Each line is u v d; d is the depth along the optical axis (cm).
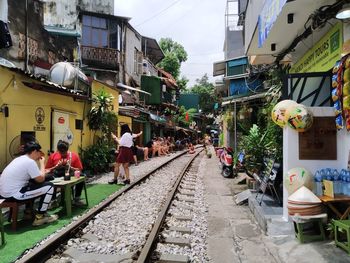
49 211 853
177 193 1185
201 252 619
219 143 4209
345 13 641
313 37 909
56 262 549
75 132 1471
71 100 1433
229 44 2867
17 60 1533
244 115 1997
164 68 5253
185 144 4959
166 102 4322
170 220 824
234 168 1627
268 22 814
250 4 1115
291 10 759
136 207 935
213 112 6856
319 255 549
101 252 595
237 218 867
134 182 1311
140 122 3128
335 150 686
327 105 779
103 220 789
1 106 968
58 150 914
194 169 2048
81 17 2730
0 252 569
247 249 636
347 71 625
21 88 1063
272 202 888
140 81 3609
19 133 1055
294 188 655
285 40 1002
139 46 3619
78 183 907
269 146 1032
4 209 836
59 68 1351
